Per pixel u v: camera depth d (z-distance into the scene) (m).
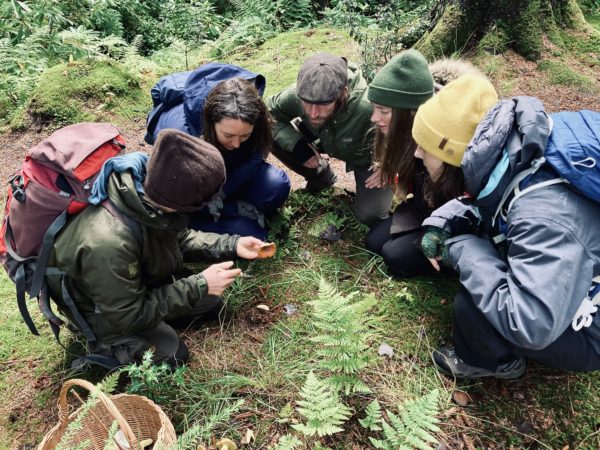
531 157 1.54
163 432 1.66
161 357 2.17
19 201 1.81
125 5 7.17
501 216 1.68
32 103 4.41
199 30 6.89
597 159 1.44
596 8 5.31
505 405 2.06
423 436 1.68
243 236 2.69
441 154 1.77
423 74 2.12
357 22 5.97
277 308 2.52
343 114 2.58
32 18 5.76
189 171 1.69
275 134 2.94
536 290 1.47
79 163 1.77
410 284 2.59
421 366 2.21
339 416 1.78
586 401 2.06
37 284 1.90
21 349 2.40
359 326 2.00
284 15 7.05
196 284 2.07
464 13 4.19
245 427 1.99
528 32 4.03
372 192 2.84
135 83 4.71
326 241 2.91
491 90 1.77
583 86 3.79
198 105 2.42
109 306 1.89
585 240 1.47
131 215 1.83
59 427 1.71
